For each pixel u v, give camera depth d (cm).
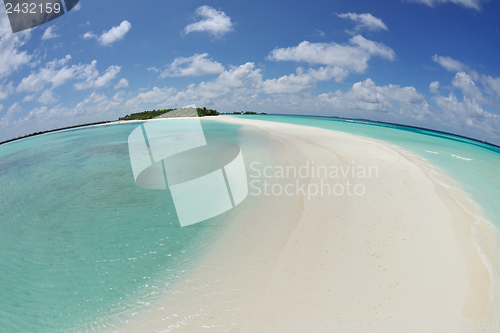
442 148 1633
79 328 369
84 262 515
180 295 420
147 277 465
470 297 389
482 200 759
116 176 1036
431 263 463
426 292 400
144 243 568
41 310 403
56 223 678
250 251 524
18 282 466
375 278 434
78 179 1024
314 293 411
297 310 382
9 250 568
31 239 609
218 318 375
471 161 1278
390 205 682
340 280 434
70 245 577
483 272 442
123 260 515
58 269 498
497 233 575
